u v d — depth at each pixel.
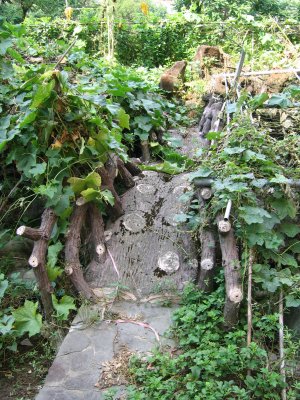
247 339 2.88
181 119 6.40
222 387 2.58
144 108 5.67
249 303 2.97
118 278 3.74
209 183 3.53
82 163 3.95
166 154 5.41
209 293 3.41
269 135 4.01
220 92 5.93
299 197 3.37
